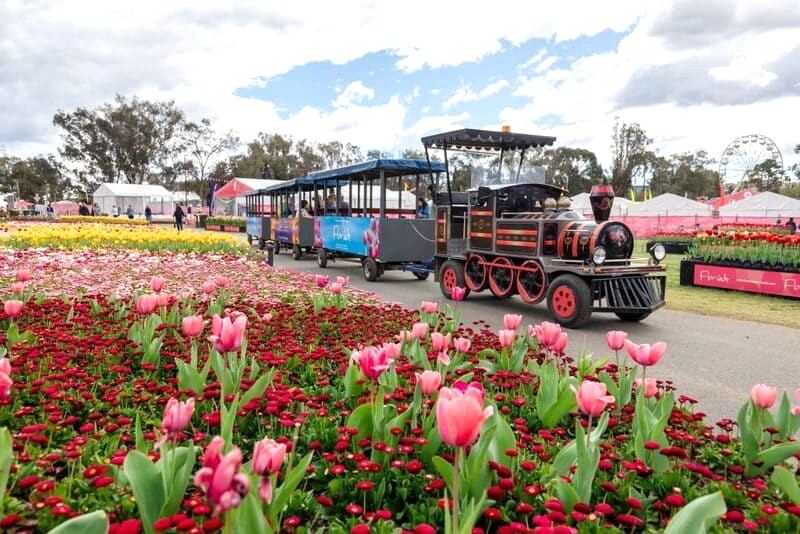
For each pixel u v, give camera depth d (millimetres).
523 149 11828
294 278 10906
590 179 71125
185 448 2375
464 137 11047
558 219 9508
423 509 2396
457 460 1837
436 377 2801
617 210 46156
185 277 10336
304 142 91875
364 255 15195
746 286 12844
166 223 58469
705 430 3494
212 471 1429
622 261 8961
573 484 2402
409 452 2752
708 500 1867
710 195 83250
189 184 91812
